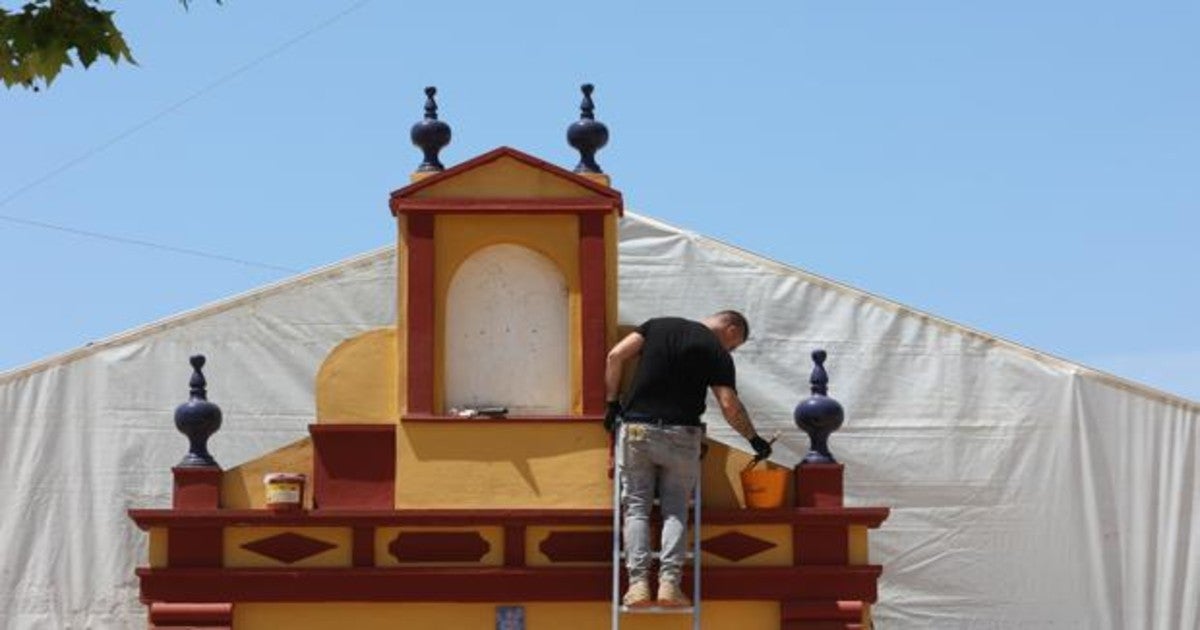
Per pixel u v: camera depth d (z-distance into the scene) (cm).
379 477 1842
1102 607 2300
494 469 1836
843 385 2353
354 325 2369
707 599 1816
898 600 2309
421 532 1828
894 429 2341
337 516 1816
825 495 1841
